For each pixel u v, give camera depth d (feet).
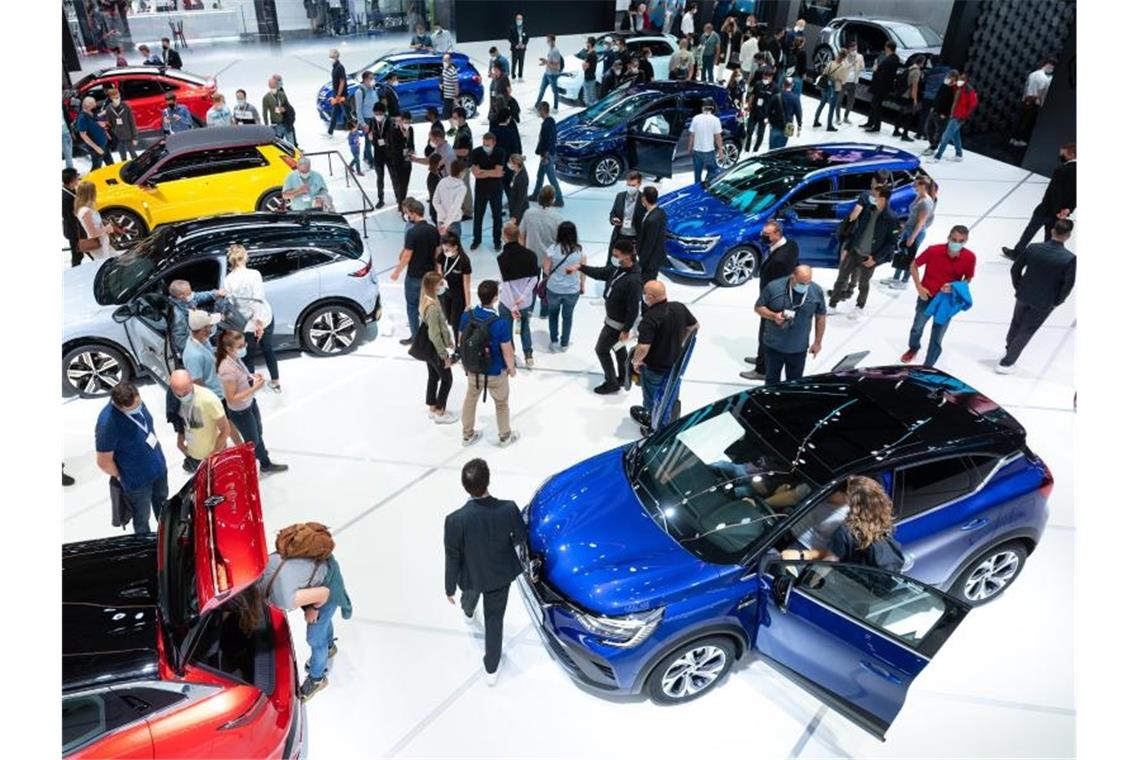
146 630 12.14
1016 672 15.69
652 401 22.43
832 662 13.64
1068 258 23.41
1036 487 16.15
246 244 25.41
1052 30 49.67
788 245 24.13
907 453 15.47
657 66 59.47
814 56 60.39
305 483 21.21
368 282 26.91
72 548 14.24
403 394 25.40
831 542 14.37
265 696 12.78
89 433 22.93
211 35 70.08
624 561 14.99
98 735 11.19
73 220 30.81
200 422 17.65
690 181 44.62
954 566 15.88
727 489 15.83
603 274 25.39
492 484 21.07
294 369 26.63
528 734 14.61
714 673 15.26
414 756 14.20
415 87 53.42
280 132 45.96
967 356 27.12
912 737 14.51
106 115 43.24
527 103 60.13
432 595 17.75
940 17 55.31
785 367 22.88
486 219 39.70
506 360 21.22
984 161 47.78
